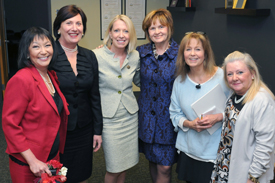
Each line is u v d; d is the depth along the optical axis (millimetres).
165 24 2334
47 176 1722
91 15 5812
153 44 2490
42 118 1811
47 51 1808
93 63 2289
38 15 6766
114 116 2412
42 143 1830
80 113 2207
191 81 2193
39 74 1834
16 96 1723
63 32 2127
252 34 3549
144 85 2488
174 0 5711
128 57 2441
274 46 3166
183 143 2275
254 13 3174
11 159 1863
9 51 6688
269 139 1762
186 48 2115
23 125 1797
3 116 1757
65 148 2213
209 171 2145
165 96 2400
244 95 1865
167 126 2428
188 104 2189
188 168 2277
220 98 2105
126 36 2314
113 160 2449
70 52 2203
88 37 5906
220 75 2145
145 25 2424
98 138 2387
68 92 2133
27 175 1849
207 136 2131
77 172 2309
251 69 1831
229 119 1919
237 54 1876
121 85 2404
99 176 3188
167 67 2365
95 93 2324
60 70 2102
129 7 5910
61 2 5664
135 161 2592
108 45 2443
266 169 1799
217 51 4406
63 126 2043
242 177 1861
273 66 3209
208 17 4582
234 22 3898
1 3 5934
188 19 5328
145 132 2482
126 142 2488
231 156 1876
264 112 1765
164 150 2484
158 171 2557
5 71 6121
